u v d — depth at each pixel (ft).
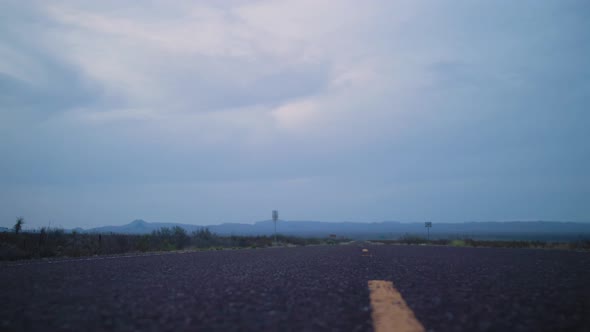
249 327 22.09
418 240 211.82
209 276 45.91
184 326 22.30
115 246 110.83
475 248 141.38
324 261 71.51
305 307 27.55
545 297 31.96
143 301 29.63
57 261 69.51
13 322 23.25
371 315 25.03
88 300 30.07
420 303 29.09
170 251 116.26
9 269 53.98
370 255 92.48
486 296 32.30
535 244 160.97
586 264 66.80
